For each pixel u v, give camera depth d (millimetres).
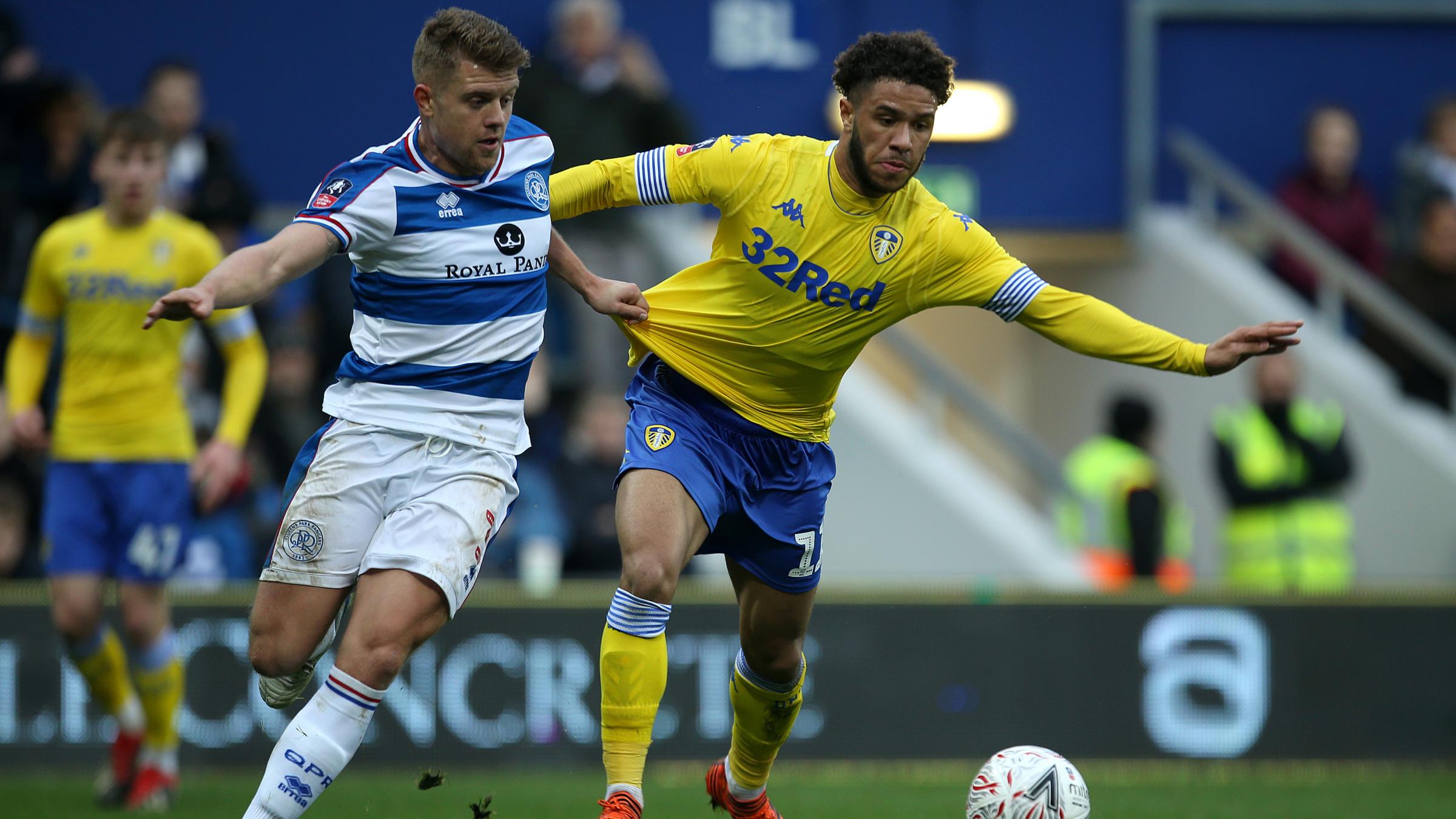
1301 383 40062
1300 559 33625
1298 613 29875
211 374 33281
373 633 14625
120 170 22953
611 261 36688
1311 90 43688
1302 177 42188
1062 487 36406
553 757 28062
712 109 40344
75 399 23094
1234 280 40781
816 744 28875
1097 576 33312
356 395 15430
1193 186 42906
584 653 28266
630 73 35906
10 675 26875
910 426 37219
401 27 39750
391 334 15227
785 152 16562
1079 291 43844
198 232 23797
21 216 34281
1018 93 41656
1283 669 29797
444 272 15039
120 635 27516
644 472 16375
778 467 17203
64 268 23031
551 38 39750
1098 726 29359
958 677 29203
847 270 16438
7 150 34500
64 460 23141
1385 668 29922
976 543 35781
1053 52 41719
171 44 39219
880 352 42719
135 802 22844
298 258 14117
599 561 31391
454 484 15203
